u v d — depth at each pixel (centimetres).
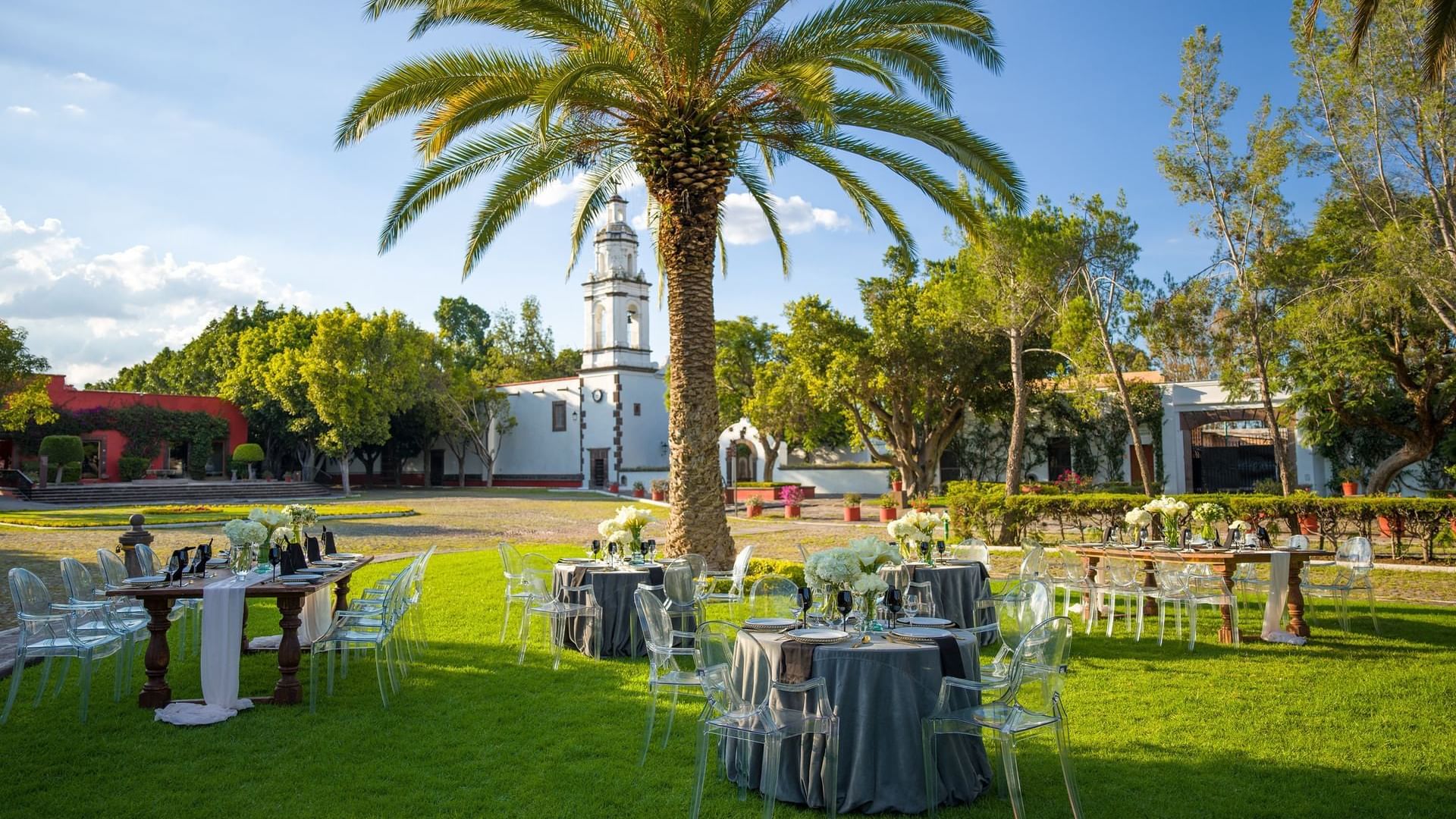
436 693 749
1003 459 3306
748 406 3597
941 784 496
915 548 991
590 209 1484
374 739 621
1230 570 934
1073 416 3077
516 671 829
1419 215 1650
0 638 914
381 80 1038
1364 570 979
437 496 4084
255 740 618
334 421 4059
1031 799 509
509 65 1073
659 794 523
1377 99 1538
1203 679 769
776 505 3366
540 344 6750
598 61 1014
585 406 4684
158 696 690
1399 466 2064
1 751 593
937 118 1127
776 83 990
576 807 502
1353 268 1745
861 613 554
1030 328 2002
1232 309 1812
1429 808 484
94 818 484
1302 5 1617
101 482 3906
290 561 763
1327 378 2022
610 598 901
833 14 1070
